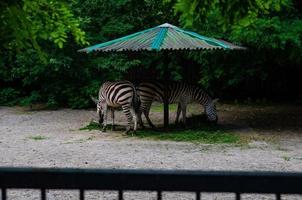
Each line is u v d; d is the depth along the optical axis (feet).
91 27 53.21
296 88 57.77
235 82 51.96
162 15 58.39
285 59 45.62
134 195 19.42
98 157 27.71
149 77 61.05
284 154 28.45
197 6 10.08
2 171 5.74
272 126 39.86
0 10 9.50
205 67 51.16
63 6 10.91
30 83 53.78
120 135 35.81
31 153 29.19
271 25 37.06
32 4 10.36
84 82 53.11
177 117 39.63
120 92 35.68
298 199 18.28
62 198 19.06
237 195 5.63
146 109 37.73
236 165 25.36
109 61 52.80
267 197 18.86
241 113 47.93
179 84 37.99
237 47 36.99
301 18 40.68
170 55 58.70
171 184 5.68
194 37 36.22
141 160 26.73
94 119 44.98
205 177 5.64
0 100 56.44
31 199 19.01
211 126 39.04
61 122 43.37
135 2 57.77
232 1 10.27
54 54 49.73
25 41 10.16
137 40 36.29
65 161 26.73
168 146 31.14
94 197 19.20
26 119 45.44
